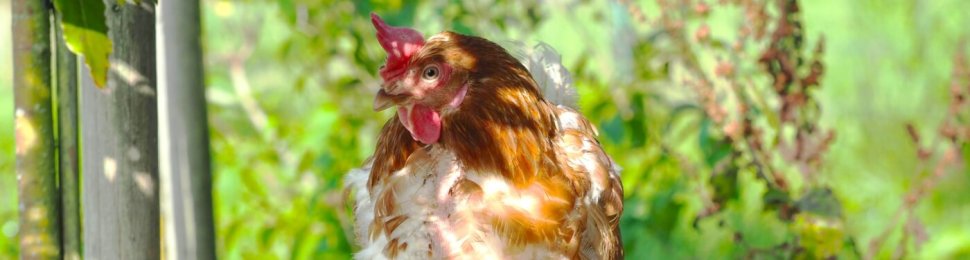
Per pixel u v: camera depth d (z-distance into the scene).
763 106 4.88
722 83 5.38
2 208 6.41
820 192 4.66
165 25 3.39
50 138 2.57
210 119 5.97
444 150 2.82
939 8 8.27
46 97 2.54
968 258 5.75
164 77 3.41
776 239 5.46
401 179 2.83
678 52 5.16
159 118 3.44
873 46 8.35
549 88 3.17
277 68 7.60
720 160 4.86
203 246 3.49
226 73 7.05
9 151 6.64
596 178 2.84
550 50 3.24
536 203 2.73
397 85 2.80
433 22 5.57
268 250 5.32
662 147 4.99
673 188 5.06
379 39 2.85
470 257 2.75
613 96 5.18
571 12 6.17
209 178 3.51
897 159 7.12
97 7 2.43
